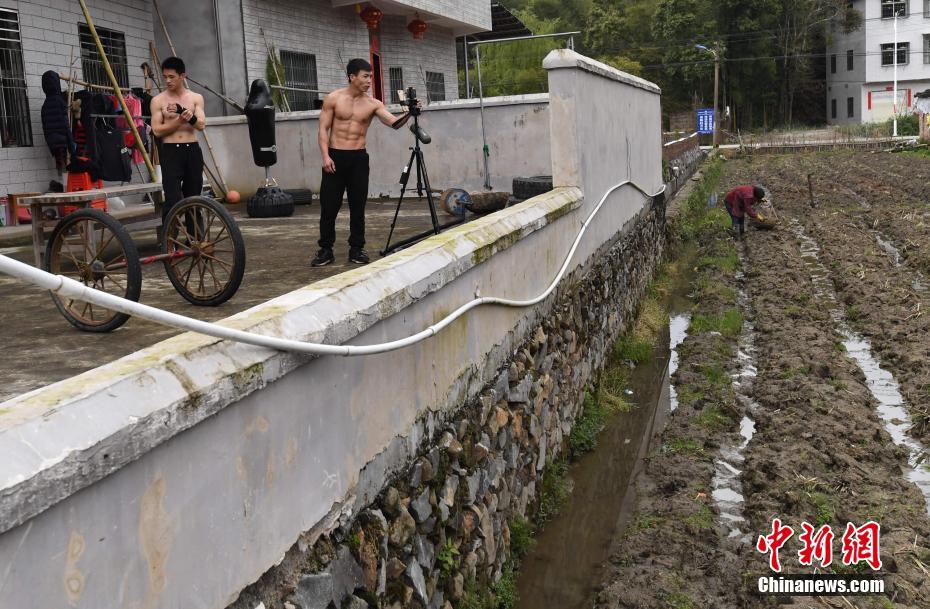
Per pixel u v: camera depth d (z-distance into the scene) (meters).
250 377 3.09
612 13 81.69
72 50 11.88
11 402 2.42
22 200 7.04
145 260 5.40
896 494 7.05
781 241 19.33
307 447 3.56
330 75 17.53
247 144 14.39
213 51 14.54
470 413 5.66
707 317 13.18
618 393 10.38
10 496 2.13
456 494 5.22
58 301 5.09
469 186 14.03
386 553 4.20
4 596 2.15
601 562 6.57
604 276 10.95
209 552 2.94
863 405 9.09
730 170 42.00
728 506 7.22
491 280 6.25
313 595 3.50
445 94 22.69
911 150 46.00
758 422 8.84
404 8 18.62
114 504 2.51
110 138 11.23
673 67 76.88
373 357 4.18
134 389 2.63
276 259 7.78
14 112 10.97
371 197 14.38
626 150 13.06
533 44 52.56
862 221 21.83
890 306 12.91
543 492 7.40
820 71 80.81
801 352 10.77
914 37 69.56
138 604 2.61
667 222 19.84
